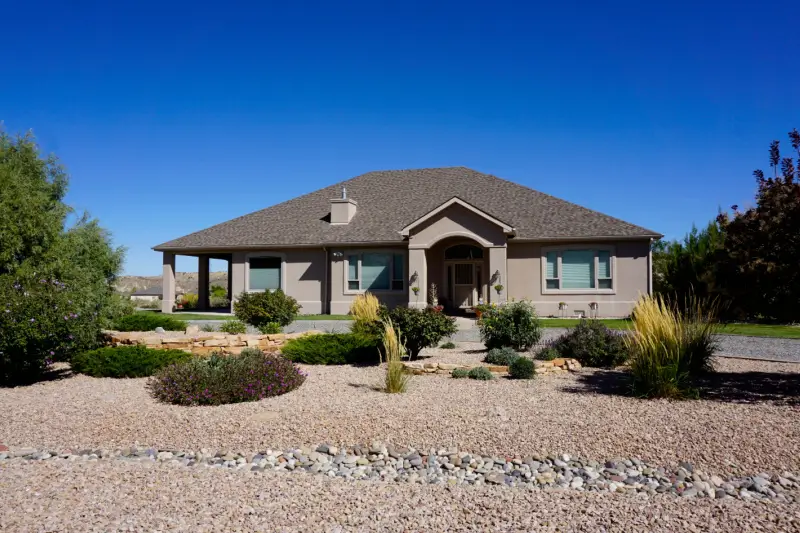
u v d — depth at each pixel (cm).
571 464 651
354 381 1144
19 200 1435
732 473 615
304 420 809
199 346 1465
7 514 508
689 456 656
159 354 1291
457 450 695
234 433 767
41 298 1202
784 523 480
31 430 811
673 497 554
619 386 1058
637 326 1036
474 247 2725
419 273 2580
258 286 2889
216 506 530
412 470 650
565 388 1046
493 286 2498
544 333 1898
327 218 3011
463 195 3020
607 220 2623
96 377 1265
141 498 551
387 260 2752
